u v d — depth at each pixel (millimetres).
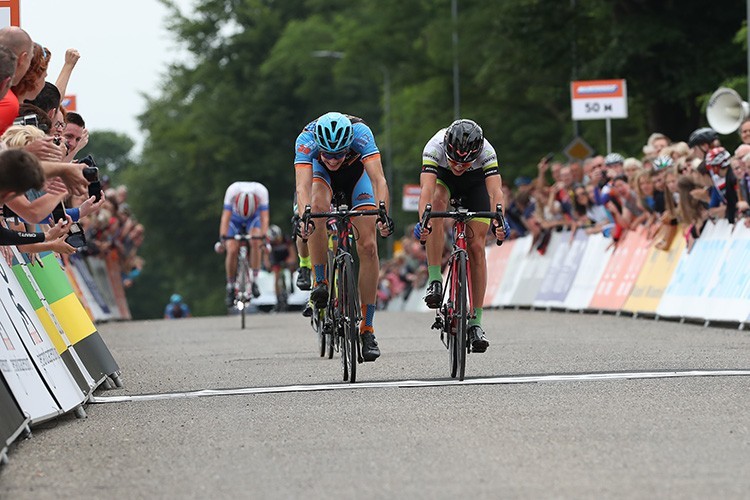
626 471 16328
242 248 52594
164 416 22953
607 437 18875
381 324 50719
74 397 23453
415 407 22641
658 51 80625
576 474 16234
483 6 109625
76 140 30703
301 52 166250
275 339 42938
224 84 184750
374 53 121625
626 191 51656
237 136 179875
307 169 28359
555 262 60500
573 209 58469
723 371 26547
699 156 43031
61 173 21172
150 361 35219
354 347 26891
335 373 29156
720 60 79812
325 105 184625
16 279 23094
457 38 111250
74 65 31016
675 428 19516
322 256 29141
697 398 22609
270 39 186625
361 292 27812
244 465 17672
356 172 29031
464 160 26125
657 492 14992
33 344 22312
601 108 64250
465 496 15102
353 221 28422
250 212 52656
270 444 19312
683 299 44938
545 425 20125
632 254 51500
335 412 22375
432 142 27406
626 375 26266
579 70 84875
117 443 20078
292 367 31094
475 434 19484
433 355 33094
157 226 187250
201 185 184375
